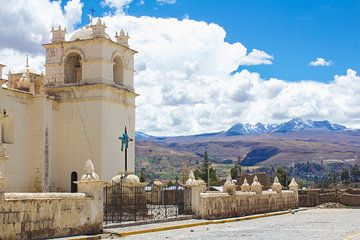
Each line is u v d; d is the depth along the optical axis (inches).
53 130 2038.6
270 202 2268.7
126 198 1503.4
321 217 1994.3
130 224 1358.3
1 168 1322.6
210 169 5059.1
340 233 1225.4
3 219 920.3
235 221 1734.7
